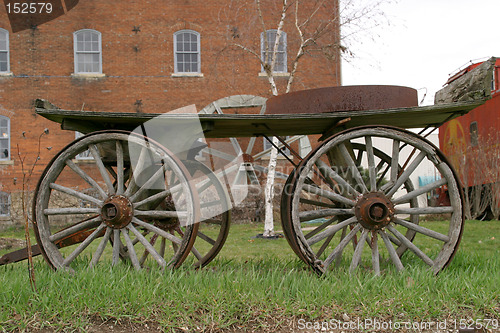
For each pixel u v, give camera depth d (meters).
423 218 13.64
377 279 3.83
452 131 14.96
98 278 3.69
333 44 11.68
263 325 3.19
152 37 17.09
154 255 4.02
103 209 4.12
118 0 17.08
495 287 3.71
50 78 16.77
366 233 4.15
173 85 16.98
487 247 7.83
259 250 8.19
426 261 4.15
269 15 16.31
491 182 13.27
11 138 16.33
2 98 16.52
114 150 4.58
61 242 4.57
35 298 3.41
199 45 17.03
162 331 3.13
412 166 4.19
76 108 16.78
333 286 3.64
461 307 3.48
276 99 4.64
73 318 3.22
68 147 4.13
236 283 3.67
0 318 3.13
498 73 12.63
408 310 3.38
